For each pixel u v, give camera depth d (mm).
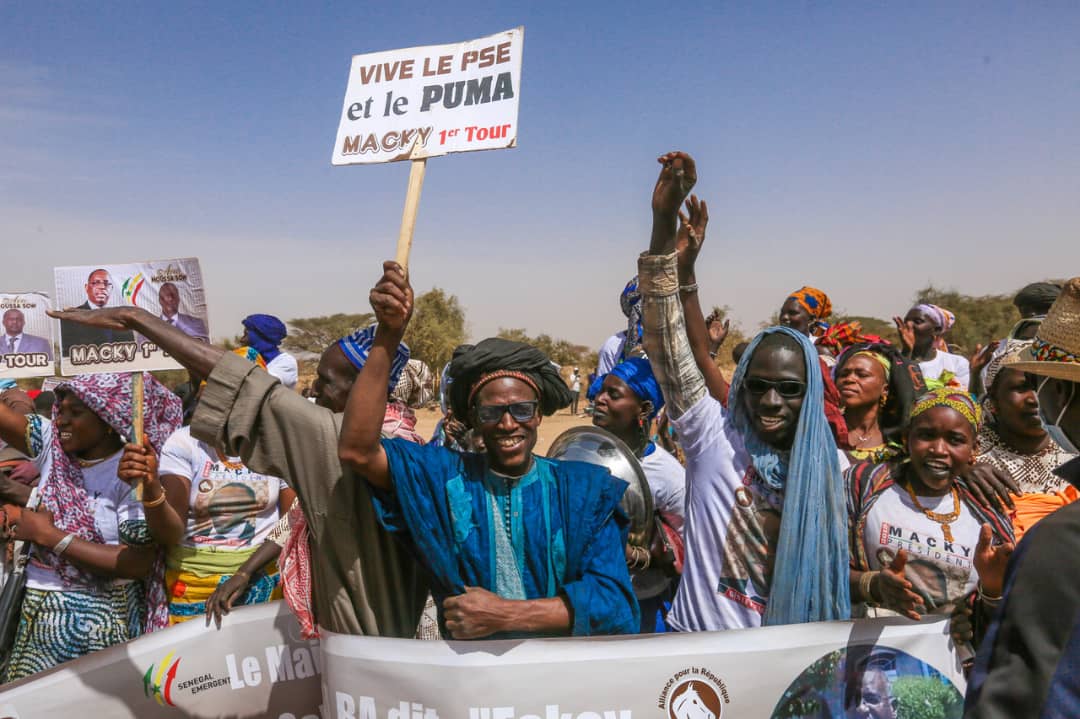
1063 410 2256
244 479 4645
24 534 4434
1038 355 2287
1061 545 1741
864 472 3707
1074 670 1632
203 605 4566
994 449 4547
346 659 3164
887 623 3246
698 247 3941
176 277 4184
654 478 4934
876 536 3572
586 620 2963
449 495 3076
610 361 7383
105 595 4578
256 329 7316
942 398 3506
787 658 3184
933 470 3453
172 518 4293
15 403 7570
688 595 3516
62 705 3770
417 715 3086
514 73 3148
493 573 3070
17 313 5438
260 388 3115
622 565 3139
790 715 3182
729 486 3453
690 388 3535
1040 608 1715
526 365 3061
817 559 3232
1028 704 1654
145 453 4094
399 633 3307
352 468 3025
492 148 3131
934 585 3469
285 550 3564
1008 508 3537
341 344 3850
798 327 8805
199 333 4191
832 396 4184
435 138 3227
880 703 3215
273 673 3949
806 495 3236
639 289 3529
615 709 3082
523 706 3049
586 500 3109
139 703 3854
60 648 4500
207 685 3928
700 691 3125
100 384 4531
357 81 3424
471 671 3053
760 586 3377
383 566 3240
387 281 2846
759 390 3338
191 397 6355
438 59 3299
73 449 4578
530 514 3092
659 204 3385
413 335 50938
